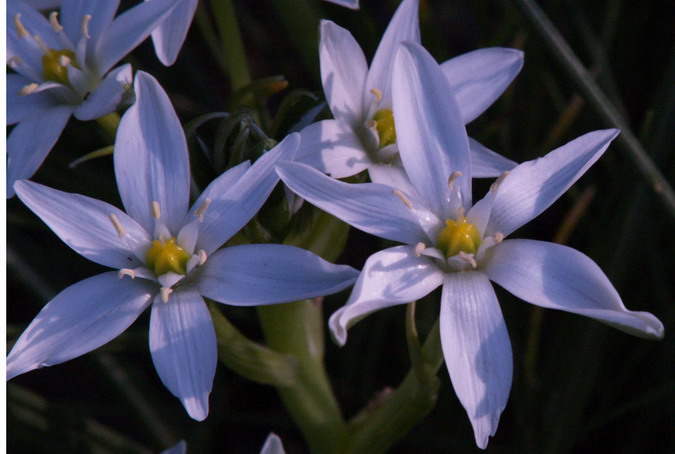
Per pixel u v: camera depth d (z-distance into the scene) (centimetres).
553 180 38
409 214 38
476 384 37
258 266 37
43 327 37
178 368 37
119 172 38
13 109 39
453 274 38
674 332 42
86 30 39
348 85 39
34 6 40
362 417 40
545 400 42
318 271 37
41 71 39
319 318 40
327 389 40
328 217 39
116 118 39
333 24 39
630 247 41
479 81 39
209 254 38
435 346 38
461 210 38
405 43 38
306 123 39
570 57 40
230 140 38
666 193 40
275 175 38
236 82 40
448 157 38
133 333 42
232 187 38
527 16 40
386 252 38
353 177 39
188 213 38
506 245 38
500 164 39
